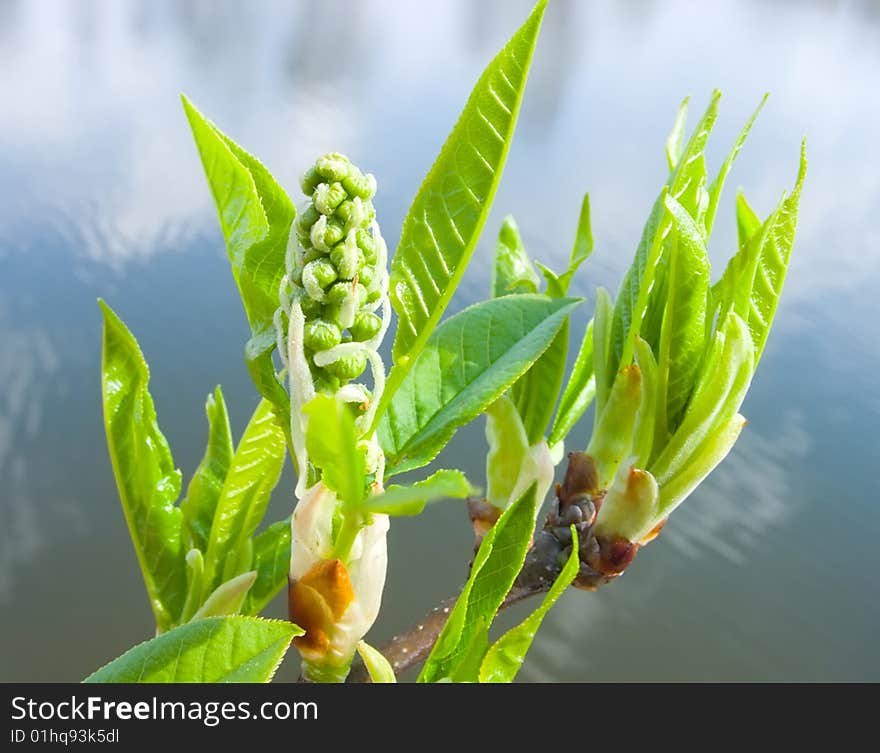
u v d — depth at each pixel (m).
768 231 0.37
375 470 0.34
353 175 0.33
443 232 0.34
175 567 0.37
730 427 0.38
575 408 0.41
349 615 0.34
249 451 0.36
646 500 0.39
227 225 0.34
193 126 0.34
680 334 0.38
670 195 0.37
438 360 0.37
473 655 0.34
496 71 0.33
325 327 0.33
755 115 0.38
